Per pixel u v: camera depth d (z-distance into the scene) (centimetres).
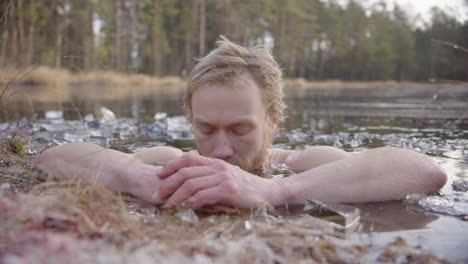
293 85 2467
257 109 162
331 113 518
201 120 159
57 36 2002
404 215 114
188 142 268
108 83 1475
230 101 155
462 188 145
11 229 68
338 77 4191
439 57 2775
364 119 437
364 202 130
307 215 115
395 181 134
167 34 3631
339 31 4041
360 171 136
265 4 3375
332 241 91
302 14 3606
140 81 1969
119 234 78
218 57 163
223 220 107
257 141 164
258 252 77
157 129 335
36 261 57
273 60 185
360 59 4116
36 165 157
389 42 4022
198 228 98
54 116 404
